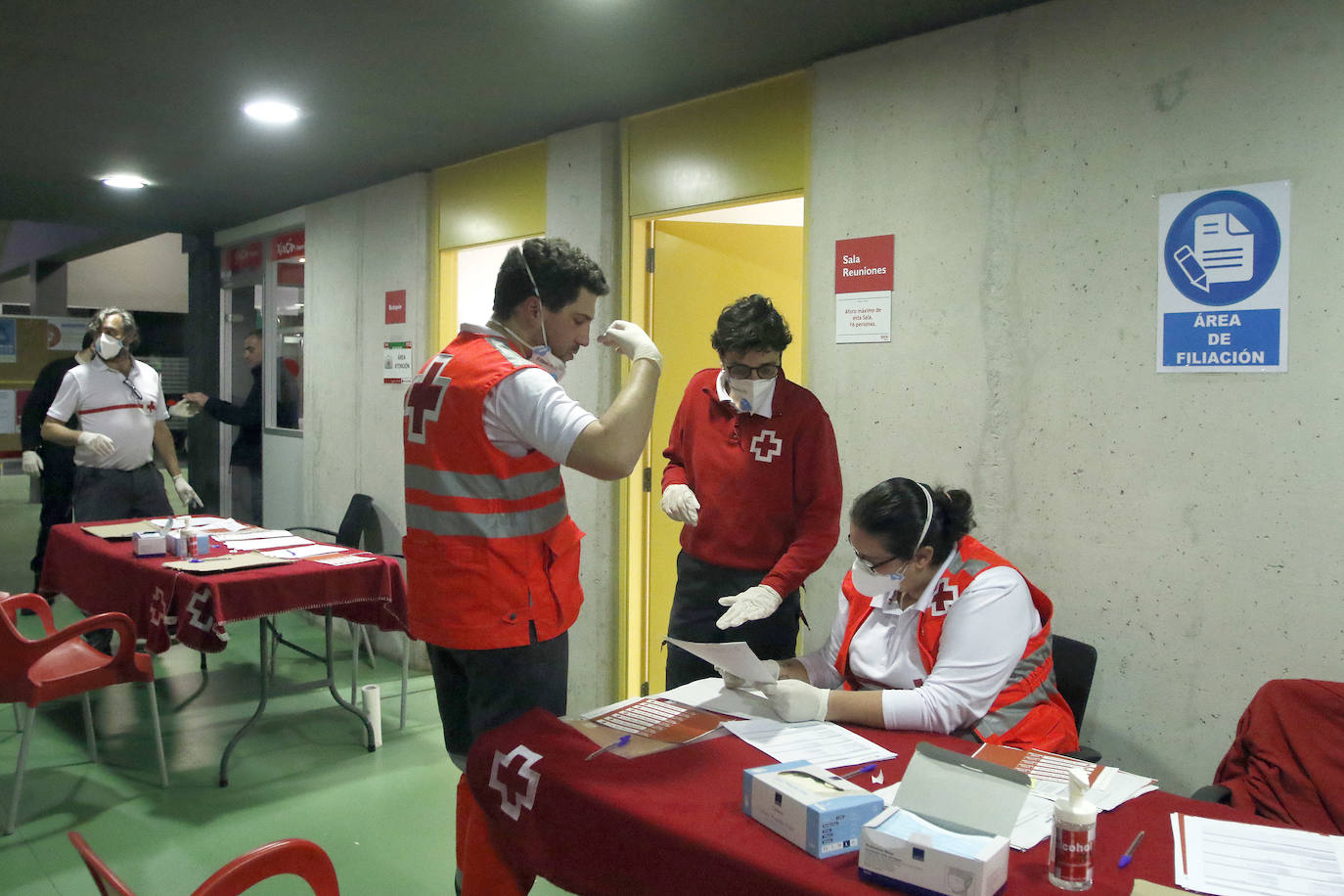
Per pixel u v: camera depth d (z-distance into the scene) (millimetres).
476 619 1739
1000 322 2658
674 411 3891
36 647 2896
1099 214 2461
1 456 8875
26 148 4445
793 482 2436
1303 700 1902
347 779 3418
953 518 1880
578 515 3963
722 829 1324
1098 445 2484
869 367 2961
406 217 4871
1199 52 2283
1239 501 2260
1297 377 2166
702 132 3482
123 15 2828
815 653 2148
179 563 3371
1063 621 2566
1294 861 1245
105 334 4504
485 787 1601
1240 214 2232
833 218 3035
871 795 1318
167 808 3146
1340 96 2094
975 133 2688
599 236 3836
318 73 3324
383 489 5051
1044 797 1444
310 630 5656
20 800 3143
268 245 6336
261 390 6426
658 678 3941
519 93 3498
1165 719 2395
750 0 2613
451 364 1774
